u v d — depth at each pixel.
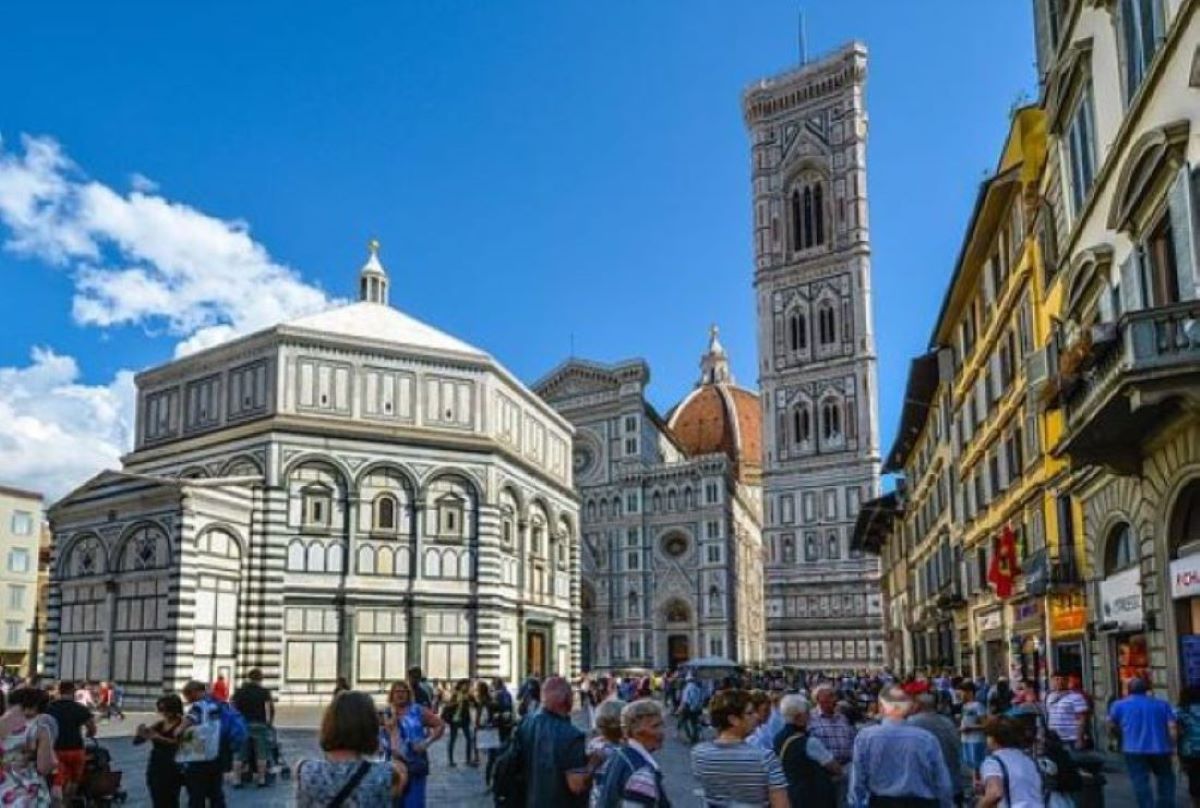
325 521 65.56
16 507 108.00
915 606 82.50
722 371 197.38
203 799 18.34
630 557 137.25
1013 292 40.62
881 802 12.92
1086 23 29.44
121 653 60.53
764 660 147.00
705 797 10.99
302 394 67.00
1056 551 35.59
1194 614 24.03
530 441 81.50
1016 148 40.78
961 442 56.94
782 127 148.00
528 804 11.97
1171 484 24.34
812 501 135.38
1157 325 20.56
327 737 8.04
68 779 18.78
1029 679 39.41
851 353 136.62
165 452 69.69
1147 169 23.25
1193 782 18.91
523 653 74.81
